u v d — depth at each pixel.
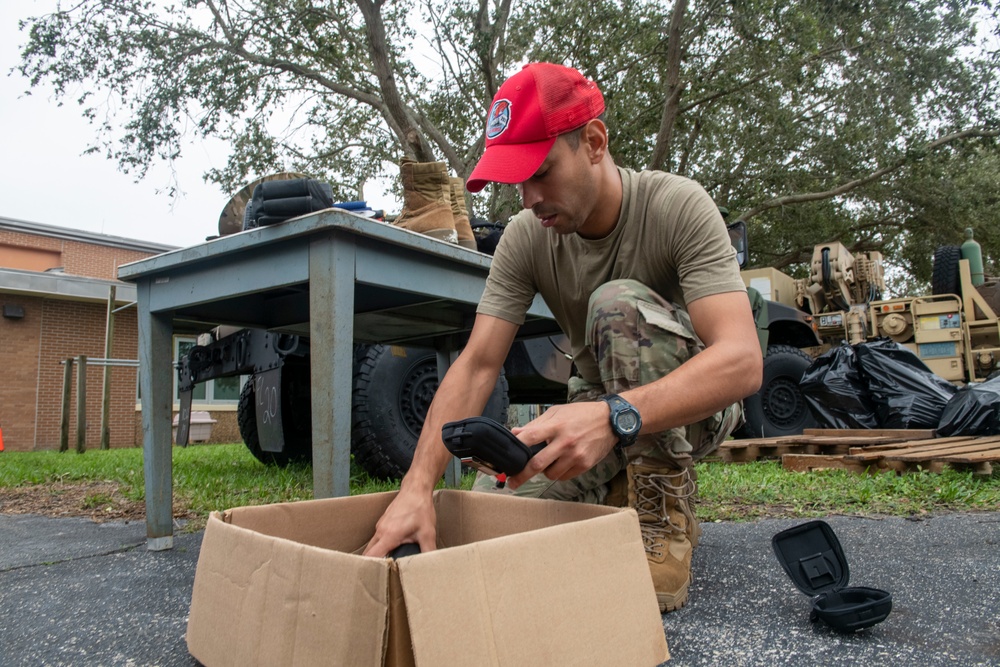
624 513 0.85
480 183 1.10
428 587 0.63
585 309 1.39
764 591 1.29
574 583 0.75
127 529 2.09
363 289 1.85
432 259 1.64
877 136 10.02
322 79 9.82
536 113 1.09
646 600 0.82
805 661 0.93
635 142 9.85
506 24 9.57
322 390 1.35
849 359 4.60
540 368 3.59
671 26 8.28
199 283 1.60
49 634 1.07
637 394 0.95
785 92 9.90
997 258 14.59
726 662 0.93
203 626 0.82
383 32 8.31
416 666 0.61
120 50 9.09
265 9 9.27
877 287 7.16
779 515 2.20
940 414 4.20
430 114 10.63
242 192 2.34
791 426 5.07
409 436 3.00
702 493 2.61
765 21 8.19
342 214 1.35
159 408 1.72
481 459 0.81
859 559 1.54
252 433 4.16
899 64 8.68
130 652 0.99
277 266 1.46
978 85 9.23
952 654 0.95
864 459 3.21
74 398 10.63
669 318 1.23
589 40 9.34
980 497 2.46
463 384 1.27
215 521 0.87
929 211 12.73
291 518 1.01
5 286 9.84
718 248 1.16
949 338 6.44
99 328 10.98
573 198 1.15
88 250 13.70
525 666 0.68
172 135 9.21
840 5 8.16
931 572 1.41
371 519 1.13
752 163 11.20
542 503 1.00
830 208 12.72
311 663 0.67
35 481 3.41
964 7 8.34
